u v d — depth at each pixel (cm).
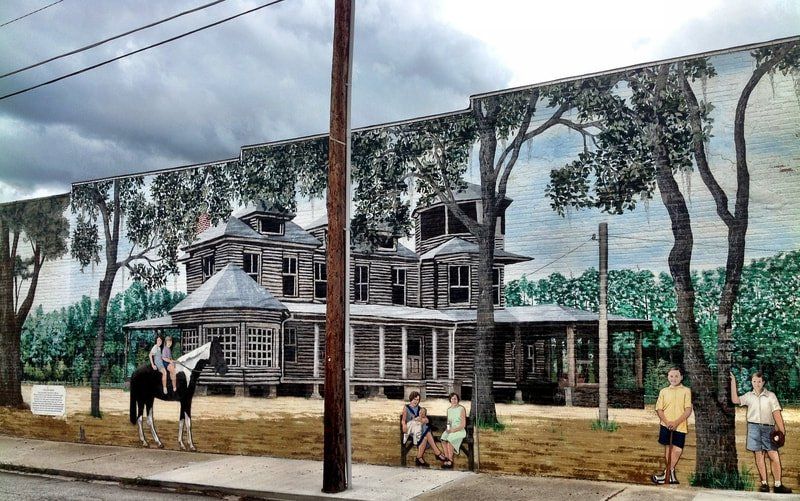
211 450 1823
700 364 1317
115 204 2084
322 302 1750
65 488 1420
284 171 1814
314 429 1705
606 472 1377
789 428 1241
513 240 1509
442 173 1598
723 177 1328
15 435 2183
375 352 1631
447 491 1290
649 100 1398
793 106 1281
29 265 2234
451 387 1548
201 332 1872
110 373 2033
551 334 1454
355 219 1686
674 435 1323
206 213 1917
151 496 1334
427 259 1606
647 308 1372
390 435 1592
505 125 1536
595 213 1432
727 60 1338
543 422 1442
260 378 1783
